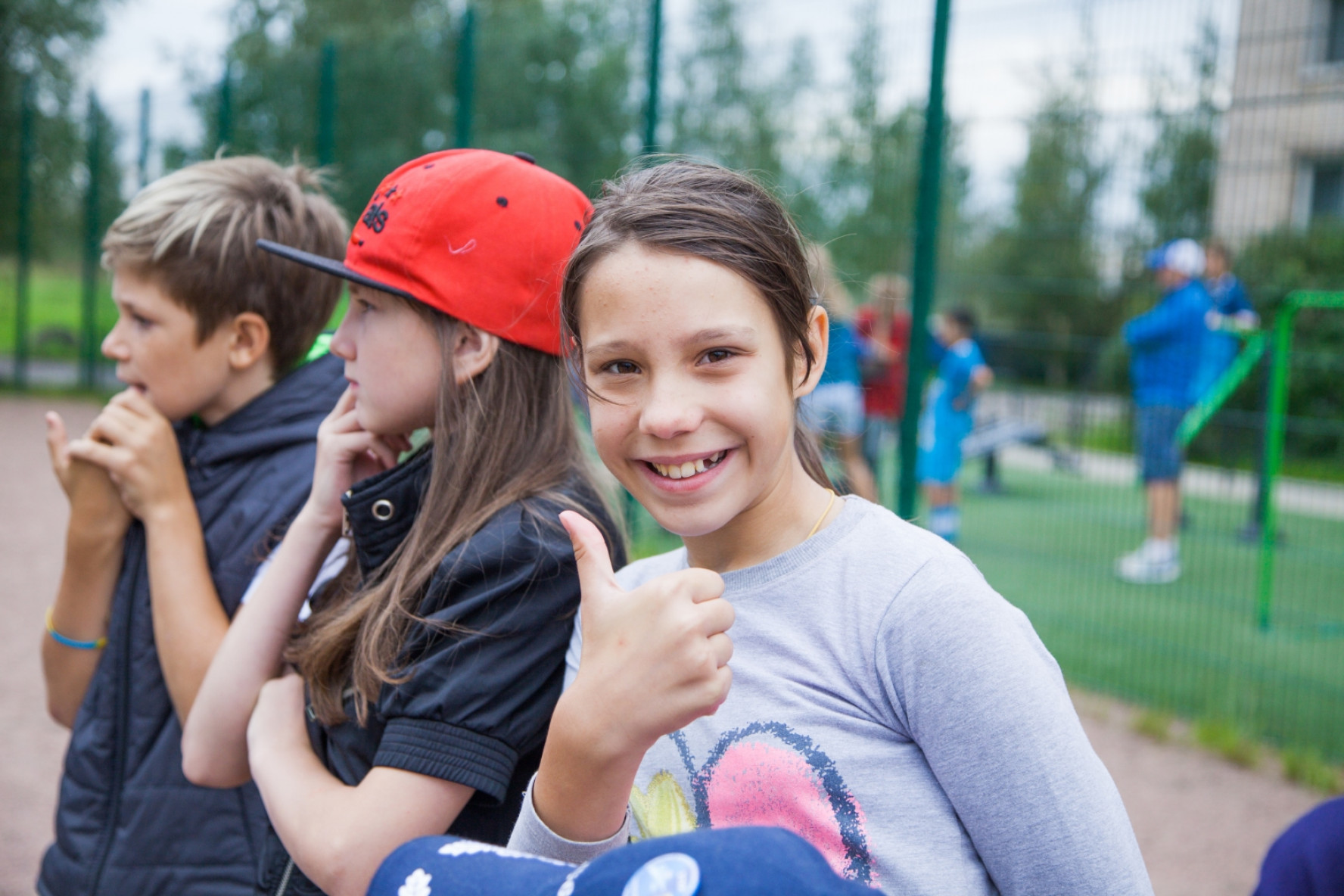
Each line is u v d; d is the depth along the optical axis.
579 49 5.74
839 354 4.62
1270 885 0.93
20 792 2.85
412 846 0.64
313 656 1.09
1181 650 4.36
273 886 1.18
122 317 1.47
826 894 0.46
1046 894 0.80
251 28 17.91
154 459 1.39
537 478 1.13
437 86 5.86
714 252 0.80
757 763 0.86
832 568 0.88
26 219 11.26
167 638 1.35
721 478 0.82
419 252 1.12
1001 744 0.80
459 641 1.00
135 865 1.37
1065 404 8.95
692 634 0.69
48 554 5.34
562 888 0.54
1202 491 8.30
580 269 0.84
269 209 1.51
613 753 0.71
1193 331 5.43
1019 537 6.97
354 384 1.24
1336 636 4.71
